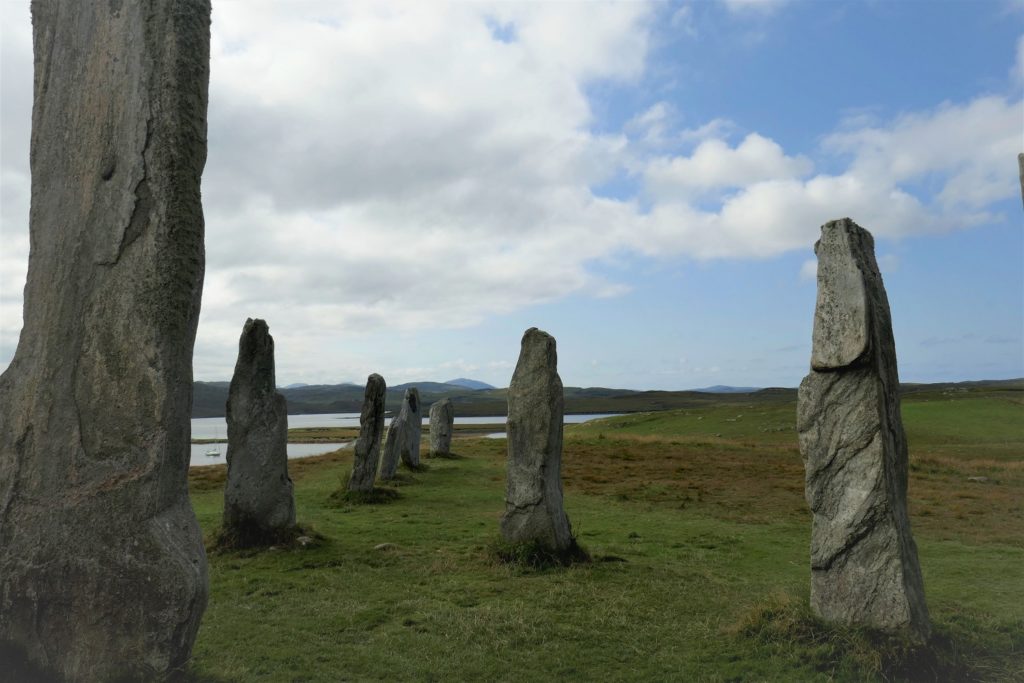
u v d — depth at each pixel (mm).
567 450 31469
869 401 6695
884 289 7254
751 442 36625
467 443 38031
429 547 11719
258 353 12023
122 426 5105
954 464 24391
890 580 6402
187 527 5094
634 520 15273
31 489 5199
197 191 5426
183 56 5379
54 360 5336
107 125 5418
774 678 6098
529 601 8523
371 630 7434
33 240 5605
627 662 6566
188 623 4875
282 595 8742
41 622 5012
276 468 11766
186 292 5277
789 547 12445
